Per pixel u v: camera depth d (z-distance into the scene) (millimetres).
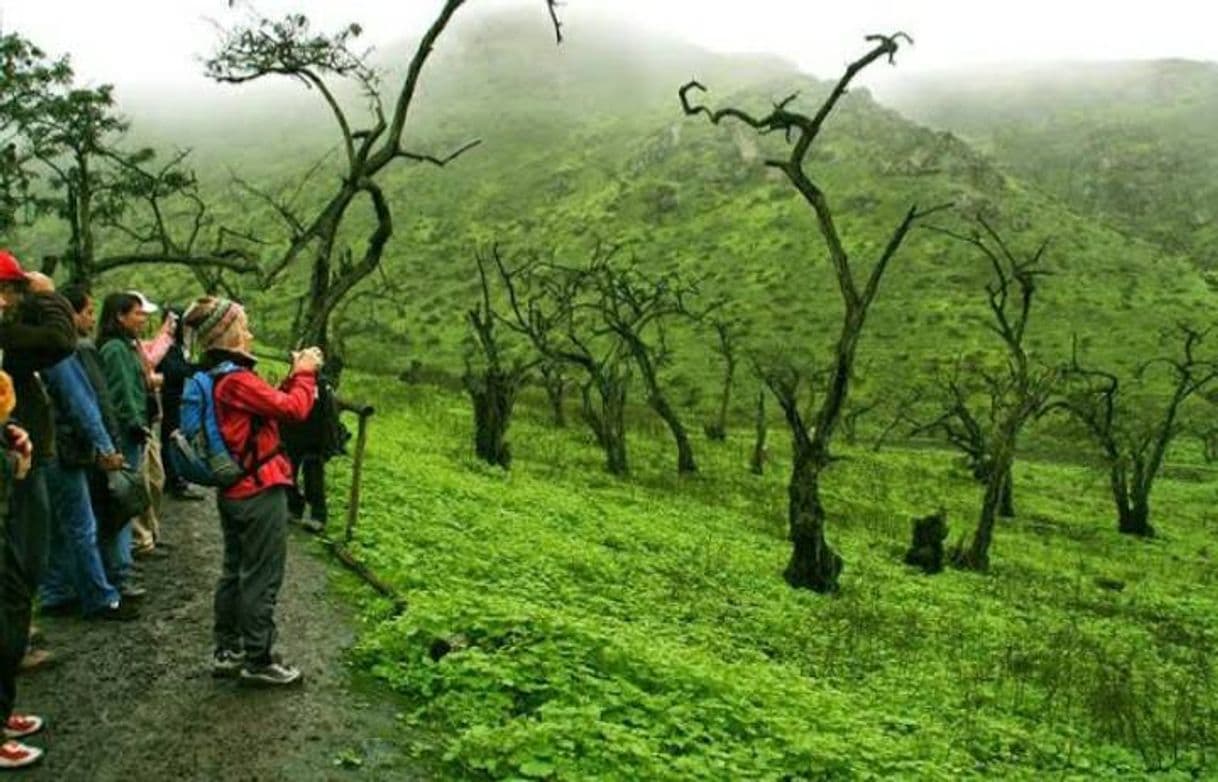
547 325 43562
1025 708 12211
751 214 143625
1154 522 43938
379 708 7406
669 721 7770
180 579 9977
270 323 101875
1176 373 91562
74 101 39062
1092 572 28328
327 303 20297
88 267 31984
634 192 159750
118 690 7176
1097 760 10586
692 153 169750
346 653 8461
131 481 8711
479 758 6637
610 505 24500
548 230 155875
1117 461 39500
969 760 9461
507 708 7625
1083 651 16125
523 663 8234
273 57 20641
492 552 14195
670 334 106625
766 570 19688
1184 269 128000
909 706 11562
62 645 7895
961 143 151875
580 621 10320
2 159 39500
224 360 6953
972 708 11914
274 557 7184
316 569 11109
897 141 157500
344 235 156625
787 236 133750
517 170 198375
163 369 12172
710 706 8297
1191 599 24922
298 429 11914
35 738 6395
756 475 39438
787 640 13852
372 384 51375
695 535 22422
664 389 86625
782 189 149500
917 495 41594
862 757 8125
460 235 159375
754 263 127562
